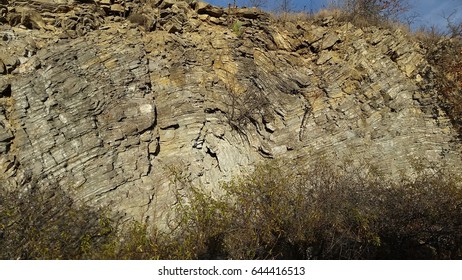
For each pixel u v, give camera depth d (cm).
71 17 912
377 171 836
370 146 939
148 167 771
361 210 698
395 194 743
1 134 709
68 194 677
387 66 1086
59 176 704
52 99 777
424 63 1130
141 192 735
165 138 832
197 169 807
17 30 863
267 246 632
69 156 727
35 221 578
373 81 1049
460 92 1050
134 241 535
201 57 968
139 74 876
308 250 650
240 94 945
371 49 1127
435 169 920
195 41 998
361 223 671
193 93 895
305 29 1153
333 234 660
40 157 713
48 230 557
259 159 884
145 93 860
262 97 962
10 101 761
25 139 723
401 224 715
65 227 575
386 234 711
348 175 819
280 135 930
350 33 1162
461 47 1140
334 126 956
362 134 955
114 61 875
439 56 1146
